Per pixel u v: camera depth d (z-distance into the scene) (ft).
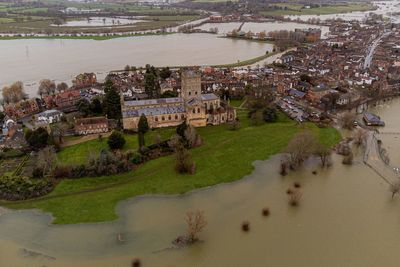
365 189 575.38
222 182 601.21
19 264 433.07
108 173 624.59
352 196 556.51
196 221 460.14
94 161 638.12
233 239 467.93
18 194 565.94
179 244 459.73
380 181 597.11
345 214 513.45
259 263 428.15
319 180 603.26
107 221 508.12
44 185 585.22
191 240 464.24
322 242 460.55
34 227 498.69
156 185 594.24
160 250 451.12
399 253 442.09
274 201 546.67
